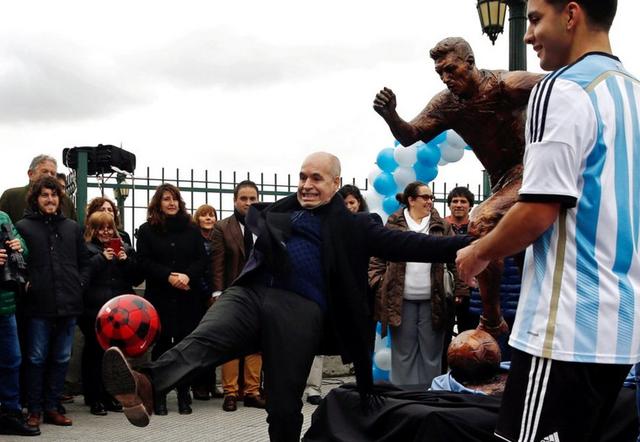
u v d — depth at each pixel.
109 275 7.35
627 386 4.20
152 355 7.68
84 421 6.98
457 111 4.66
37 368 6.56
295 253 3.88
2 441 6.13
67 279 6.72
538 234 2.45
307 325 3.79
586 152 2.44
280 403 3.71
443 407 4.09
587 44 2.62
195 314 7.64
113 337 3.69
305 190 3.95
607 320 2.41
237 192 7.70
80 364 8.40
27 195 6.84
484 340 4.71
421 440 3.95
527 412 2.49
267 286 3.89
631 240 2.47
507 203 4.41
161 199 7.56
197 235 7.64
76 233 6.86
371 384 4.05
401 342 6.62
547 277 2.48
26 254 6.62
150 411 3.57
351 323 3.87
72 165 9.95
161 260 7.49
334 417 4.57
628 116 2.50
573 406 2.45
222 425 6.84
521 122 4.57
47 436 6.33
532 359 2.48
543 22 2.65
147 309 3.74
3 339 6.36
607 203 2.45
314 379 8.26
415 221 6.75
